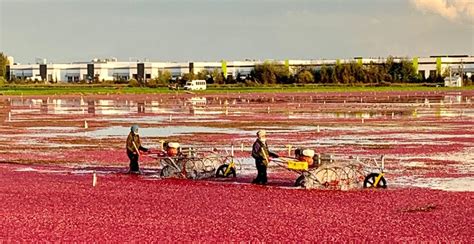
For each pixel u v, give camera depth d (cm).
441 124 10969
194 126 10769
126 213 3981
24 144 8031
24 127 10650
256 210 4066
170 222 3750
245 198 4453
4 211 4041
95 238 3406
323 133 9338
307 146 7612
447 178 5300
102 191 4738
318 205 4212
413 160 6362
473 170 5725
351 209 4088
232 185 4994
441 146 7600
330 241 3344
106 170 5847
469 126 10525
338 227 3625
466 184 5019
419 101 19175
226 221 3769
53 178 5362
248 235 3456
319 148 7388
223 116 13200
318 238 3397
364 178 4853
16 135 9238
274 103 18475
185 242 3334
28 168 5969
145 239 3388
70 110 15400
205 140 8375
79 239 3388
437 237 3409
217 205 4219
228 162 5662
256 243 3316
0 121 11969
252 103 18562
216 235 3462
